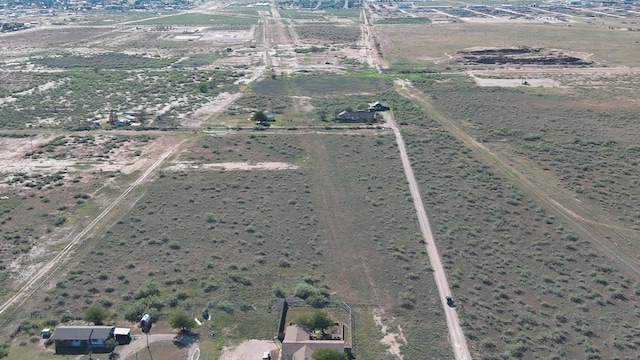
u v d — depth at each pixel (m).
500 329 48.44
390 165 86.19
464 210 71.25
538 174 82.56
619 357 44.88
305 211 71.62
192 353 45.53
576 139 95.94
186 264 59.12
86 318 49.09
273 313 51.00
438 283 55.50
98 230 66.56
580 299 52.91
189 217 69.88
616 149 91.38
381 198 74.94
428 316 50.41
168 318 49.91
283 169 85.06
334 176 82.38
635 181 79.31
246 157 89.81
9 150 93.88
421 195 75.62
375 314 50.91
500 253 61.25
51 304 52.22
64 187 78.88
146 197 75.50
